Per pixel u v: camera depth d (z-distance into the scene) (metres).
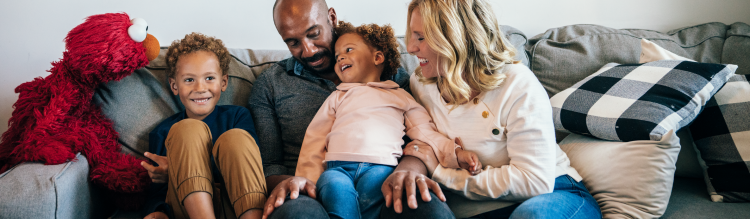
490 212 0.94
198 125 0.89
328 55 1.25
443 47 0.89
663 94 1.05
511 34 1.39
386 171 0.94
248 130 1.14
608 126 1.03
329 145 1.04
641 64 1.18
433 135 1.01
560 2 1.61
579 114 1.11
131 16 1.47
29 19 1.41
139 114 1.17
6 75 1.43
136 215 1.05
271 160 1.16
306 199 0.79
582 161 1.06
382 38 1.18
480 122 0.96
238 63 1.34
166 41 1.51
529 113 0.89
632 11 1.61
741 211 0.98
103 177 1.00
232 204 0.85
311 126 1.11
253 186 0.84
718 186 1.05
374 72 1.19
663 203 0.93
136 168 1.04
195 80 1.13
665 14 1.60
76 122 1.05
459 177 0.94
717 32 1.38
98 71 1.04
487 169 0.93
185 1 1.49
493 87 0.92
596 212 0.90
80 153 1.02
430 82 1.05
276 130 1.20
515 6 1.60
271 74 1.28
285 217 0.73
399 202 0.77
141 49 1.07
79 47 1.00
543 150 0.88
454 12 0.89
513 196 0.90
